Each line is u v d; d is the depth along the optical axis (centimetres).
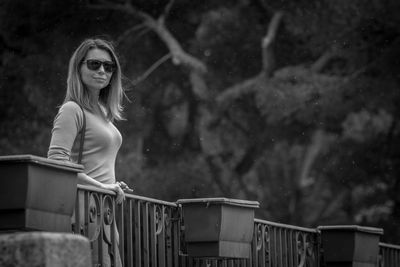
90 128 1089
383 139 4197
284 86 4031
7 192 891
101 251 1066
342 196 4662
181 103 4438
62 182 945
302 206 5022
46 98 3881
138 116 4169
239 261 1450
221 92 4356
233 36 4319
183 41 4331
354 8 3850
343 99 3950
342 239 1659
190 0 4228
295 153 5069
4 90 3906
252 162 4612
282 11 4047
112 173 1114
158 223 1238
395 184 4178
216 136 4519
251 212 1323
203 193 4325
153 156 4447
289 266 1567
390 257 1942
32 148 3900
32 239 674
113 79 1150
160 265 1233
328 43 3975
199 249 1251
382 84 3909
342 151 4250
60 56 3881
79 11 3888
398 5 3778
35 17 3844
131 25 4078
